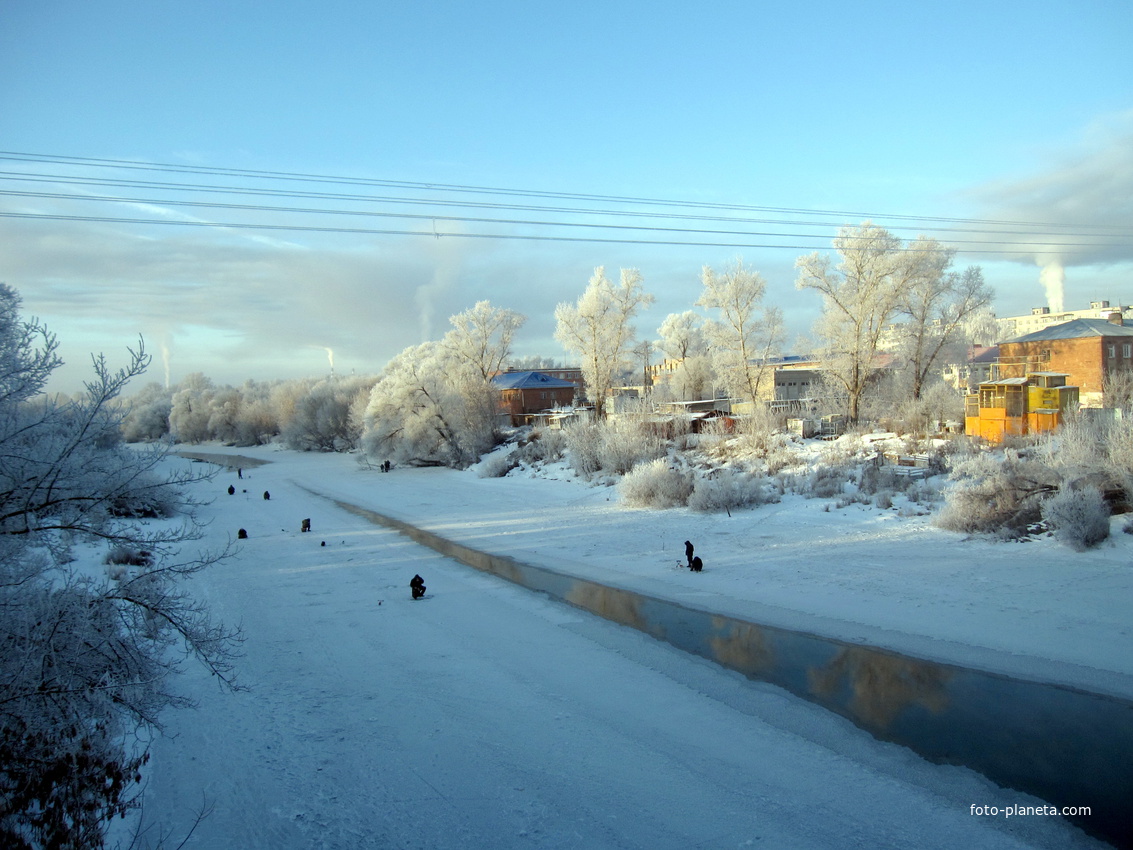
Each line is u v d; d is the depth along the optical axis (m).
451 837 7.14
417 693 11.34
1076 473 19.94
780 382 65.50
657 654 13.34
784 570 18.81
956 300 44.06
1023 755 9.09
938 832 7.34
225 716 10.20
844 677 11.98
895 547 19.83
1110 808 7.77
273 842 6.91
